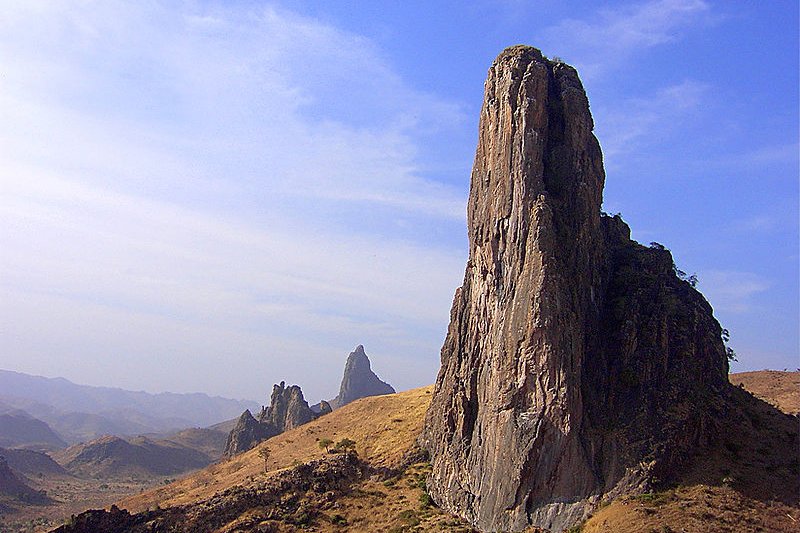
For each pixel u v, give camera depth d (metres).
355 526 90.50
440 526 81.88
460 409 91.69
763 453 76.19
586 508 71.56
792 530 62.59
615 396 79.56
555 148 89.12
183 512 98.31
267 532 91.38
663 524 63.78
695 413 76.81
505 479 78.06
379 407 155.25
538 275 80.81
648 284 88.81
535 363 78.69
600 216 93.38
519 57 93.69
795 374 145.25
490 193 90.75
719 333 90.38
